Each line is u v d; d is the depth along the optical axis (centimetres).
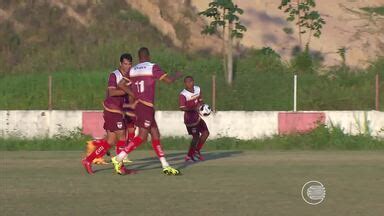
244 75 8838
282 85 8269
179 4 12050
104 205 2161
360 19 12644
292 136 5978
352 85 8588
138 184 2706
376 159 4109
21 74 9544
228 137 6025
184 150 5441
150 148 5588
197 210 2064
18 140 5959
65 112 6378
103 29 11081
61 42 10662
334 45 11481
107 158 4203
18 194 2417
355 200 2269
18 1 11425
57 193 2439
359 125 6284
